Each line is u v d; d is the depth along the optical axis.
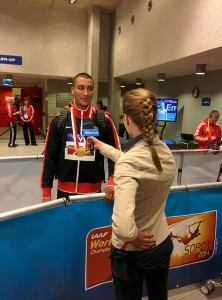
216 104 6.40
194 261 1.94
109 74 9.23
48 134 1.71
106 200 1.50
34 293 1.37
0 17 8.13
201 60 4.92
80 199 1.42
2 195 2.41
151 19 5.87
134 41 6.93
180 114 8.11
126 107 1.05
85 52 9.12
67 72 9.06
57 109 10.48
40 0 7.97
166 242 1.13
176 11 4.84
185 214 1.79
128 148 1.02
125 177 0.93
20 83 13.92
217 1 3.75
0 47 8.28
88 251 1.53
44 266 1.38
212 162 3.35
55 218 1.36
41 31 8.59
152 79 9.10
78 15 8.84
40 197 2.54
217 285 2.01
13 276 1.27
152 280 1.19
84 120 1.68
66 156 1.67
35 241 1.31
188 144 5.16
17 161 2.41
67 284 1.50
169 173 1.04
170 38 5.07
